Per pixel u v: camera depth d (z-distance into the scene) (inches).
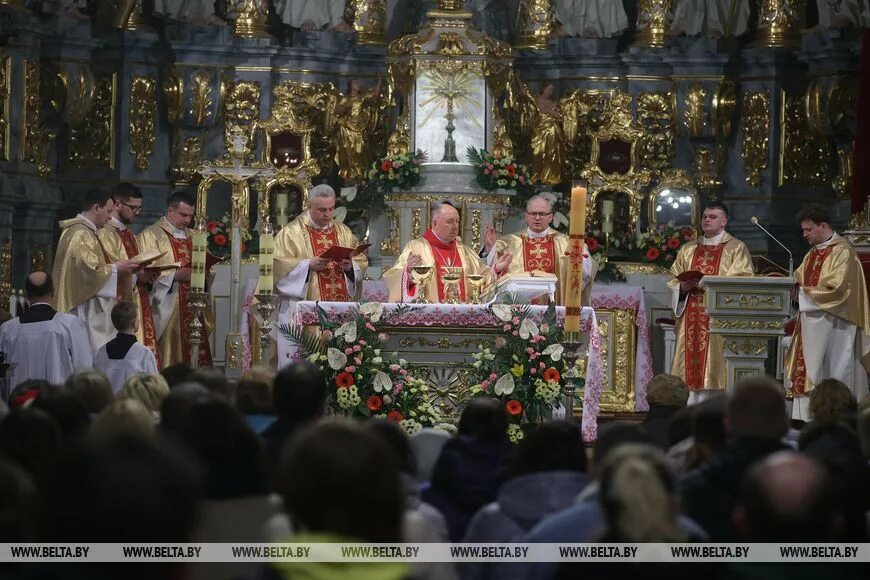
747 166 1064.2
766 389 316.8
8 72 952.9
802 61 1052.5
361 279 779.4
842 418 407.8
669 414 478.6
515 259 810.2
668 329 973.2
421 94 987.3
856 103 1027.3
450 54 983.6
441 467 343.9
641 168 1060.5
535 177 1035.9
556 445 317.1
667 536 232.8
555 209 1042.1
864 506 287.6
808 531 229.3
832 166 1071.0
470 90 988.6
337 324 636.7
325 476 205.6
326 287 788.0
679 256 919.0
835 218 1060.5
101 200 796.6
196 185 1040.2
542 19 1052.5
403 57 993.5
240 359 818.8
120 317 658.2
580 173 1043.9
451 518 341.1
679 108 1055.0
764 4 1055.0
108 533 181.6
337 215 1000.2
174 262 860.0
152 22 1033.5
